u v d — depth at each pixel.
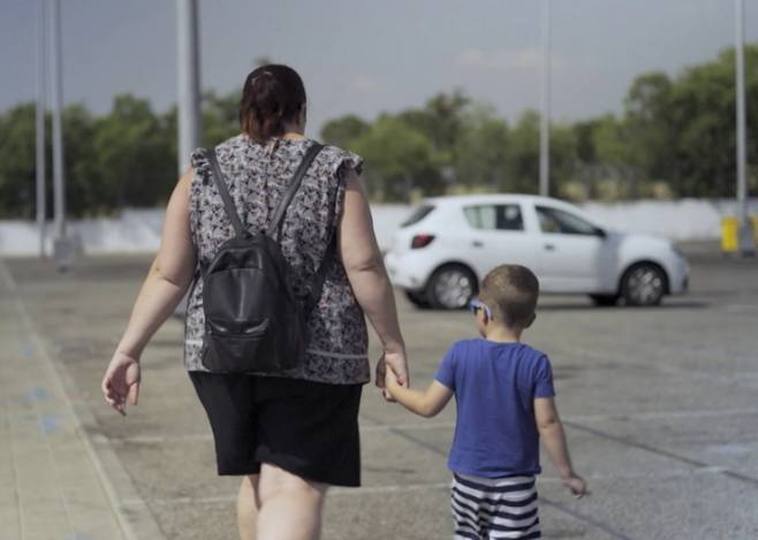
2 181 64.06
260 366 3.98
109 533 6.79
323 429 4.18
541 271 20.66
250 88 4.36
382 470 8.34
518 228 20.84
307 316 4.15
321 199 4.19
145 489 7.84
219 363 4.03
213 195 4.25
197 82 17.67
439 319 19.41
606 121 61.22
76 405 11.27
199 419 10.48
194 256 4.37
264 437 4.18
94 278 34.19
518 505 4.54
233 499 7.56
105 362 14.59
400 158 66.56
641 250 20.97
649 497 7.47
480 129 65.69
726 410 10.48
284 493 4.14
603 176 62.12
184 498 7.59
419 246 20.81
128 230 62.88
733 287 25.58
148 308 4.35
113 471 8.36
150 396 11.79
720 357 14.05
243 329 3.96
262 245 4.06
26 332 18.33
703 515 7.03
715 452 8.76
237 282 4.02
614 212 57.94
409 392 4.50
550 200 21.17
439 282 20.78
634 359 13.95
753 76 54.25
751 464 8.35
